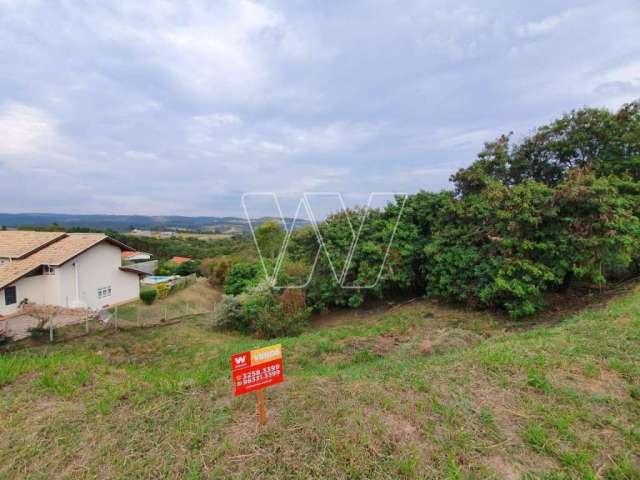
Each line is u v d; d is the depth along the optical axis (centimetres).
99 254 1477
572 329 423
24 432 220
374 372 351
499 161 1020
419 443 201
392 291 1145
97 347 859
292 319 899
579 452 192
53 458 195
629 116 945
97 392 279
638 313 445
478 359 328
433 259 941
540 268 728
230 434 212
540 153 1073
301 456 189
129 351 813
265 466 183
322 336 741
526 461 188
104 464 190
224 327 1028
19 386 292
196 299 1855
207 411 240
